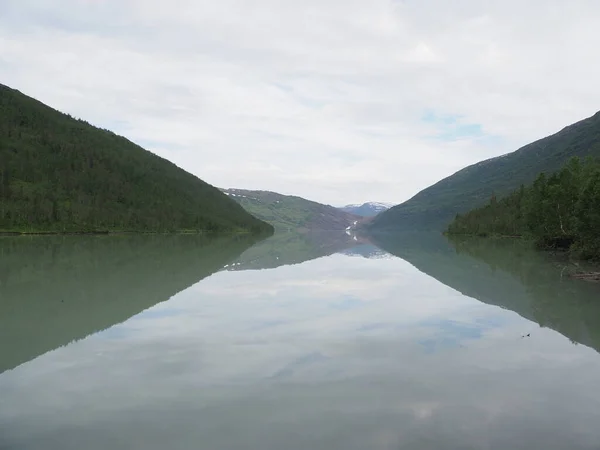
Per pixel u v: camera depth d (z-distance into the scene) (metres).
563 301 22.27
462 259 49.56
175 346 14.09
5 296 22.84
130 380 11.16
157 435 8.38
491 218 144.75
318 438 8.23
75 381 11.10
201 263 42.25
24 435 8.42
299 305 20.88
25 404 9.77
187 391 10.46
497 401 9.91
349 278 31.30
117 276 31.25
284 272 34.91
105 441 8.18
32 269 35.22
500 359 12.86
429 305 21.06
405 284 28.22
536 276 32.81
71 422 8.91
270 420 8.97
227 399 10.00
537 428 8.63
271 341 14.66
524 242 93.38
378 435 8.34
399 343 14.46
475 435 8.35
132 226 159.50
